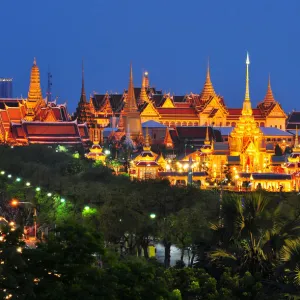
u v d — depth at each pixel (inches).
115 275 3892.7
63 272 3801.7
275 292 4372.5
